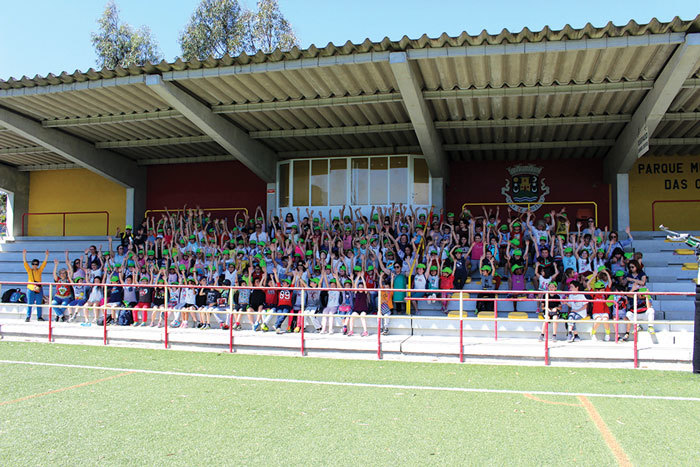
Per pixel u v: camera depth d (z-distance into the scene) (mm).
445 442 5109
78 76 10719
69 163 18375
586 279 10008
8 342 10547
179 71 10422
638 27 8281
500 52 8891
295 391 6895
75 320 12773
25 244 17703
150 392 6855
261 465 4586
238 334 9984
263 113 12531
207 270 12938
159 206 17781
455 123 12695
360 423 5648
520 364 8398
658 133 13242
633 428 5457
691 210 14992
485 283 11477
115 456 4777
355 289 8953
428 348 8773
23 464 4613
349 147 15523
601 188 15398
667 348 8266
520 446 5004
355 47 9227
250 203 17125
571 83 10445
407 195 15281
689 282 12047
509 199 15875
